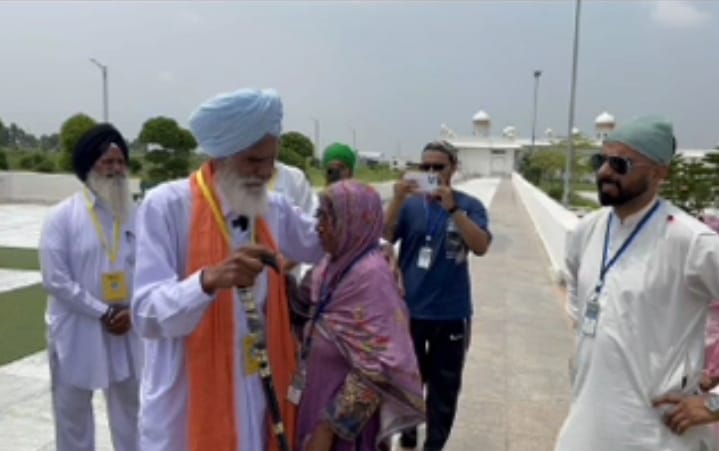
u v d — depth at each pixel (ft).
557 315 23.88
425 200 11.81
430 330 11.70
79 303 10.04
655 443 6.93
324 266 7.09
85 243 10.26
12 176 71.31
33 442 12.55
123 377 10.58
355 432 6.47
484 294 27.27
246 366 6.37
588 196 108.88
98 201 10.43
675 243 6.84
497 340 20.42
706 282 6.68
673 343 6.93
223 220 6.26
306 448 6.68
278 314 6.67
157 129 74.64
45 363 16.99
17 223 49.32
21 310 22.72
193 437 6.09
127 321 10.40
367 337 6.45
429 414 11.99
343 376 6.70
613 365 7.09
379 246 6.96
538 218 50.88
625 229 7.35
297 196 13.28
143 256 6.08
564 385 16.58
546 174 158.61
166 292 5.75
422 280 11.62
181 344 6.20
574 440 7.34
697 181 30.27
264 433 6.58
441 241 11.59
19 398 14.65
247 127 5.86
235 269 5.62
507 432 13.80
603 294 7.31
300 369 6.86
